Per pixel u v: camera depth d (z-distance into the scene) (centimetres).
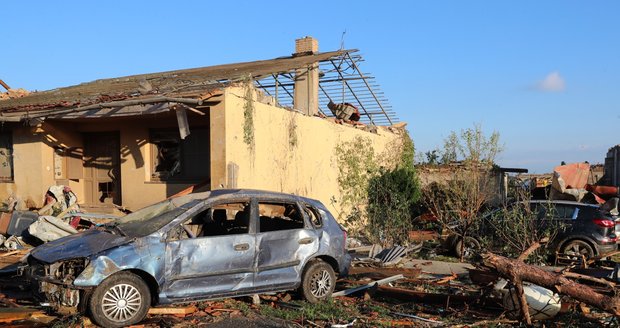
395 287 893
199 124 1241
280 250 760
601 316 706
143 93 1136
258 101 1266
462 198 1326
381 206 1553
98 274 637
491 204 1812
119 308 646
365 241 1437
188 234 709
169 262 679
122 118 1241
